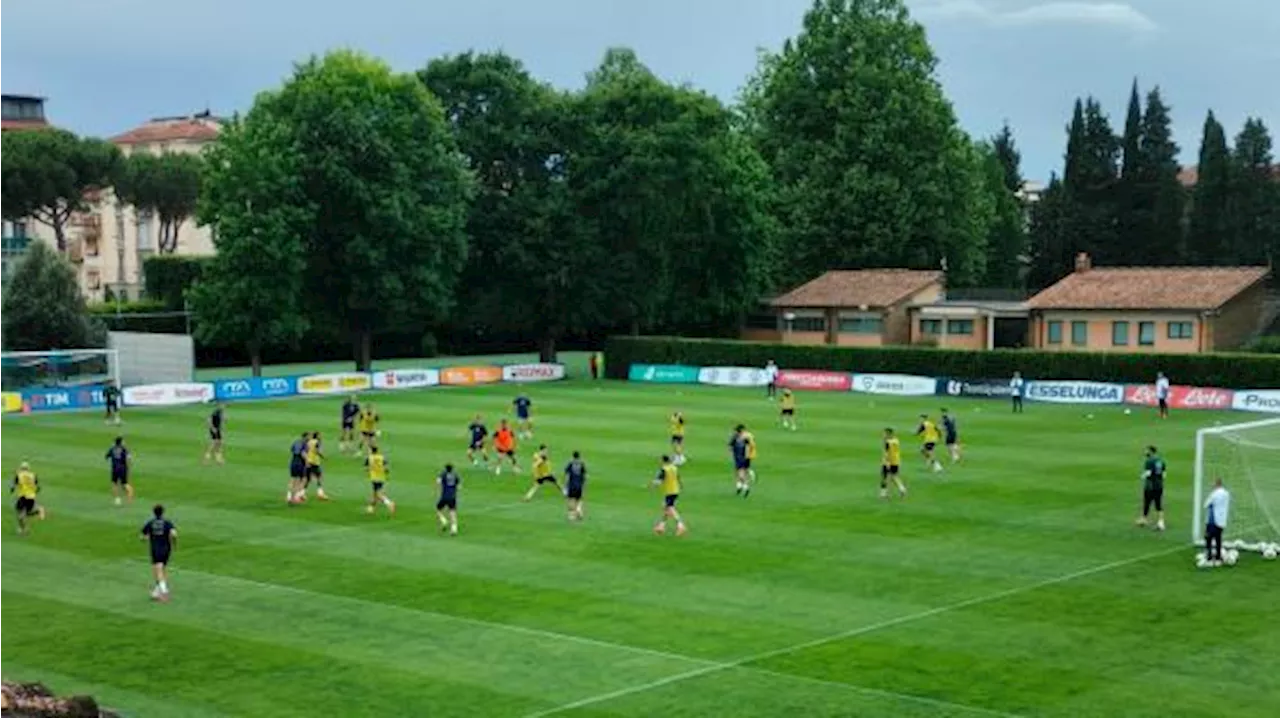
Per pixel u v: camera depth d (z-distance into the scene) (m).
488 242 103.25
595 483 50.88
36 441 64.62
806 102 120.88
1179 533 40.91
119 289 141.00
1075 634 29.81
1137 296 95.62
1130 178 138.62
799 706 25.12
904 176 117.00
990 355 86.00
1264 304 102.62
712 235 107.69
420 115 95.81
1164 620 30.94
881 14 120.12
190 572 36.88
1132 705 25.02
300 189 90.75
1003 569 36.25
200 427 70.06
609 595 33.72
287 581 35.66
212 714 25.14
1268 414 73.12
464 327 119.44
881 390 88.00
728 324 120.62
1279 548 37.94
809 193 117.06
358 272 93.31
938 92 120.50
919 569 36.25
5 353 80.88
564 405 80.19
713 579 35.31
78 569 37.41
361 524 43.34
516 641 29.72
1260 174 138.50
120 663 28.41
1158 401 74.06
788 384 92.62
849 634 29.94
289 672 27.67
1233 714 24.55
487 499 47.75
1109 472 52.62
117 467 47.88
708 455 58.00
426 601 33.34
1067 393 81.12
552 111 103.06
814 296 112.25
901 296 108.25
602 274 103.50
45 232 148.38
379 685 26.75
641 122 104.12
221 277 90.06
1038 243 140.38
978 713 24.62
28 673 27.73
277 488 50.50
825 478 51.66
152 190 129.88
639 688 26.33
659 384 96.75
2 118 159.25
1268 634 29.69
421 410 77.62
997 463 55.31
